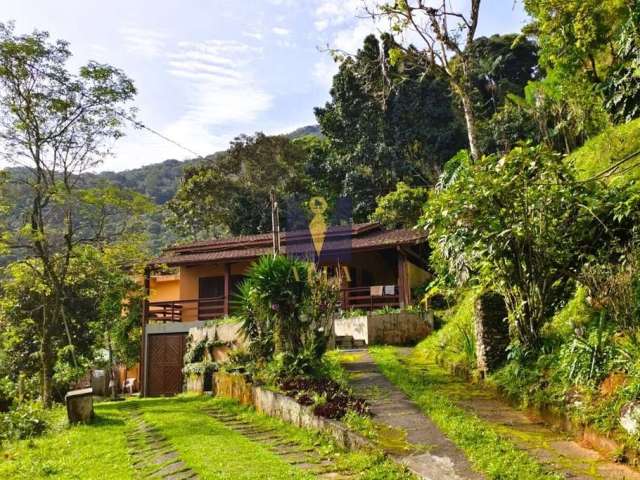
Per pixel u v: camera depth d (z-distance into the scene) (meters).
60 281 16.81
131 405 13.02
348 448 6.45
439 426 6.59
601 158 11.62
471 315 11.28
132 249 17.94
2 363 20.06
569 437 5.92
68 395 10.59
